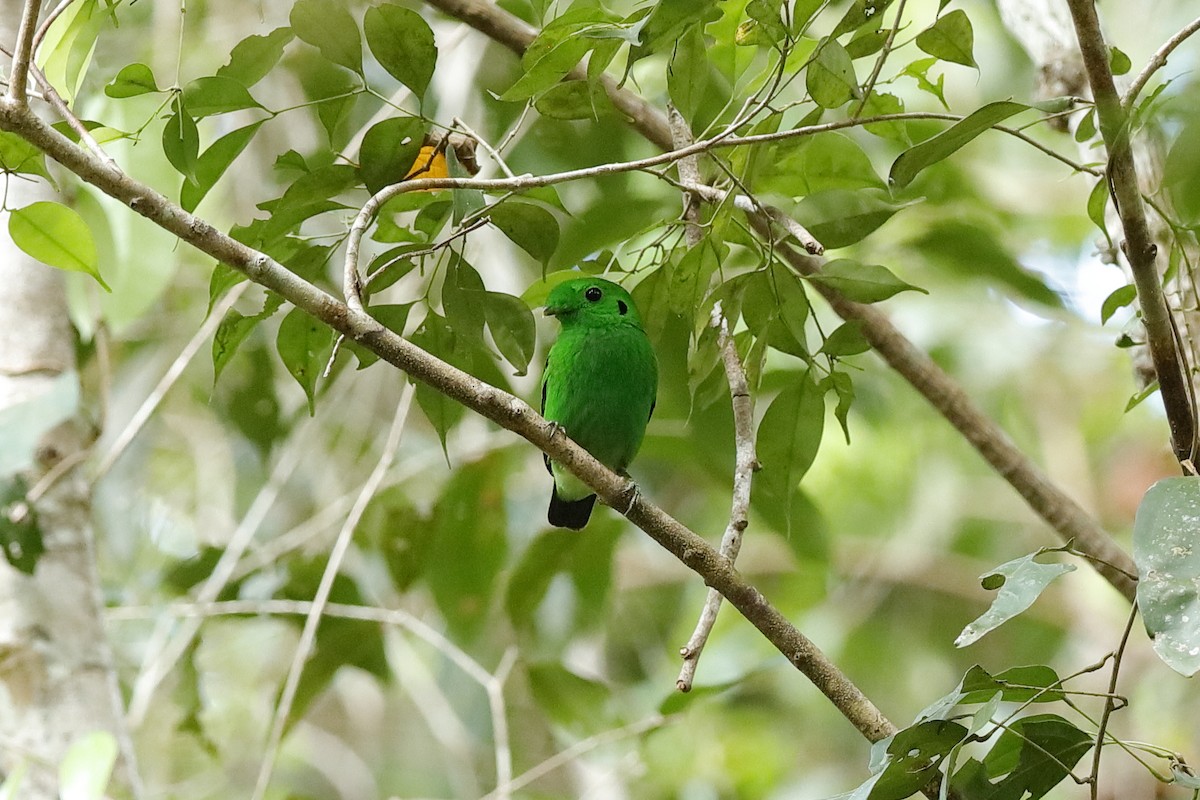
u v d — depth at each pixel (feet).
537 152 38.50
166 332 47.67
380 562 46.26
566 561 41.60
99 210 33.14
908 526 54.24
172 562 45.91
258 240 22.86
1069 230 47.80
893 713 54.13
